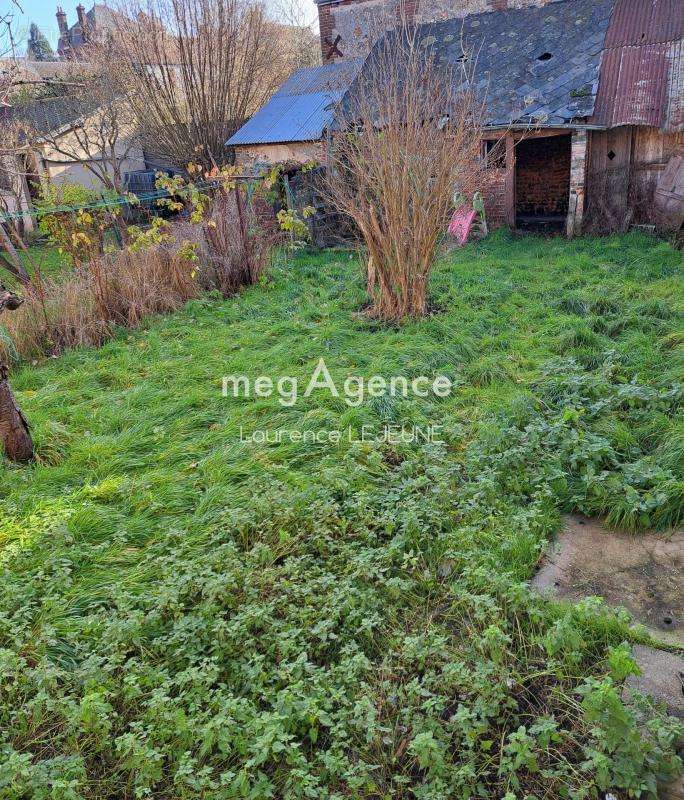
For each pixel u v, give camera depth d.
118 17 17.58
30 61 26.02
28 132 14.41
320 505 4.04
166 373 6.50
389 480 4.43
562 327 7.11
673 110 11.56
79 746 2.68
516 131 12.43
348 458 4.62
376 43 15.11
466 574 3.36
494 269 10.01
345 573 3.49
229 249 9.91
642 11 13.01
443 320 7.54
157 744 2.65
